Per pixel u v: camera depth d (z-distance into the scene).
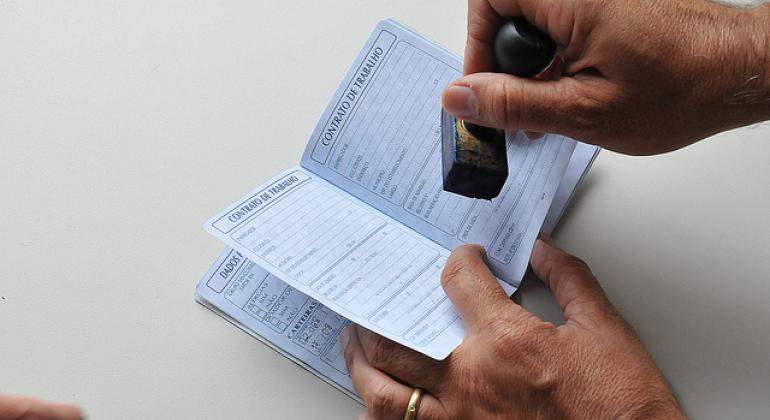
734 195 0.73
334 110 0.71
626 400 0.63
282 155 0.76
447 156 0.64
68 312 0.71
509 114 0.60
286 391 0.70
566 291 0.69
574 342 0.65
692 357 0.70
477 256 0.68
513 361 0.64
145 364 0.70
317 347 0.71
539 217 0.70
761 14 0.59
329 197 0.71
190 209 0.74
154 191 0.74
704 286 0.71
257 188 0.68
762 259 0.72
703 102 0.60
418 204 0.72
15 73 0.77
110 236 0.73
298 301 0.72
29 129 0.75
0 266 0.72
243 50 0.78
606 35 0.57
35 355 0.70
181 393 0.70
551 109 0.60
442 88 0.71
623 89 0.59
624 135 0.62
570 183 0.73
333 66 0.78
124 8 0.79
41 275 0.72
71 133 0.75
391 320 0.64
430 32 0.79
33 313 0.71
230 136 0.76
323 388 0.71
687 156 0.75
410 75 0.71
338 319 0.72
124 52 0.78
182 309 0.72
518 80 0.60
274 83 0.77
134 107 0.76
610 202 0.74
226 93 0.77
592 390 0.63
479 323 0.65
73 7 0.79
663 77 0.58
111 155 0.75
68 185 0.74
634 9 0.57
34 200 0.74
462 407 0.66
